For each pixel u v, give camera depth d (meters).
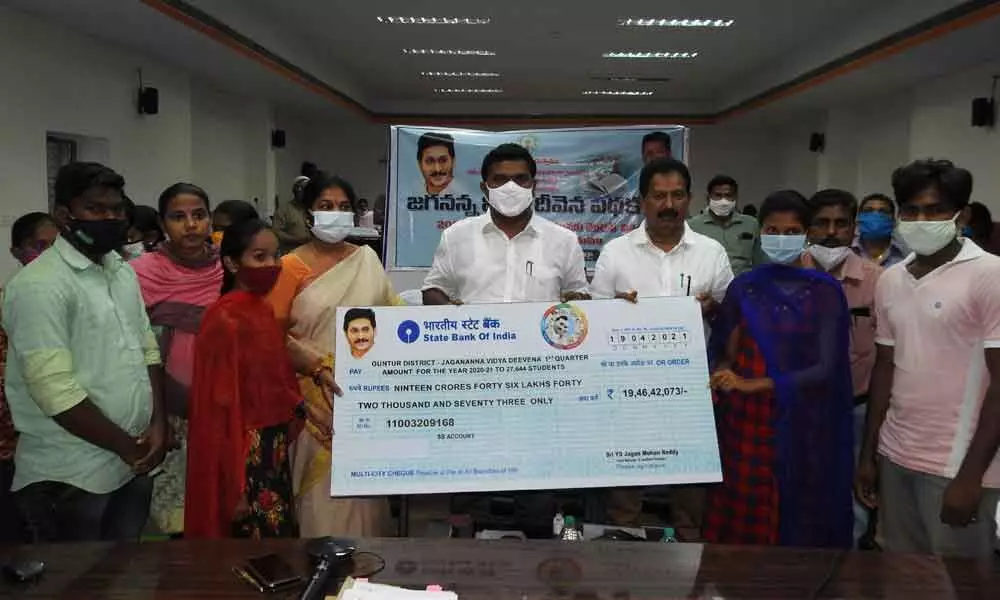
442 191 3.74
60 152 6.57
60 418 1.89
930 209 1.86
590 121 15.58
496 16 8.34
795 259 2.22
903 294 2.00
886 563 1.46
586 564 1.45
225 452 2.12
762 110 12.38
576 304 1.99
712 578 1.39
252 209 3.60
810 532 2.17
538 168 3.72
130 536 2.26
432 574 1.40
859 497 2.25
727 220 4.20
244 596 1.31
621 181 3.71
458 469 1.89
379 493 1.87
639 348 1.98
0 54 5.30
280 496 2.22
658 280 2.55
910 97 9.52
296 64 9.43
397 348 1.96
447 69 11.92
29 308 1.87
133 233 3.75
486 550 1.51
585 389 1.96
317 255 2.42
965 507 1.81
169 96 8.16
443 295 2.63
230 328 2.12
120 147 7.08
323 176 2.44
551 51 10.32
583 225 3.73
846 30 8.34
